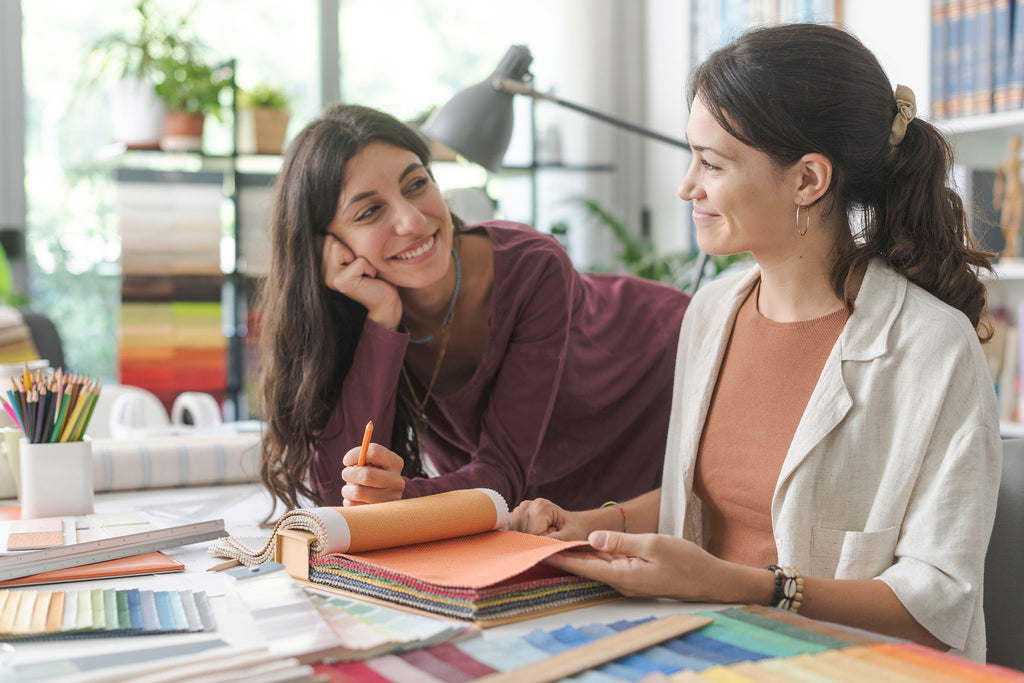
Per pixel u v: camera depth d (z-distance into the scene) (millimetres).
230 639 701
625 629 739
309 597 815
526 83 2117
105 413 2191
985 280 1128
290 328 1377
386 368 1360
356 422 1358
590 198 4008
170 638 712
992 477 957
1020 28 2365
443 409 1481
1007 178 2480
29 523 1065
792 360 1115
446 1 4051
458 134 2061
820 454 1031
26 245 3521
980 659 976
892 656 648
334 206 1317
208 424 2248
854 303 1060
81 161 3609
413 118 3582
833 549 1026
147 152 3344
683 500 1186
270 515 1265
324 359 1381
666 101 3998
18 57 3467
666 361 1614
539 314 1403
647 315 1670
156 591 832
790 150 1028
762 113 1018
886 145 1062
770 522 1110
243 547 983
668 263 3451
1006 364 2494
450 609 785
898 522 979
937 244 1062
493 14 4094
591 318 1608
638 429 1592
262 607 781
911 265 1065
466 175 3895
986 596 1137
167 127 3338
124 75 3291
